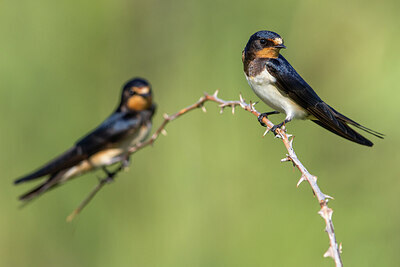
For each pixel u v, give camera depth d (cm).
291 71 874
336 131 863
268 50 871
